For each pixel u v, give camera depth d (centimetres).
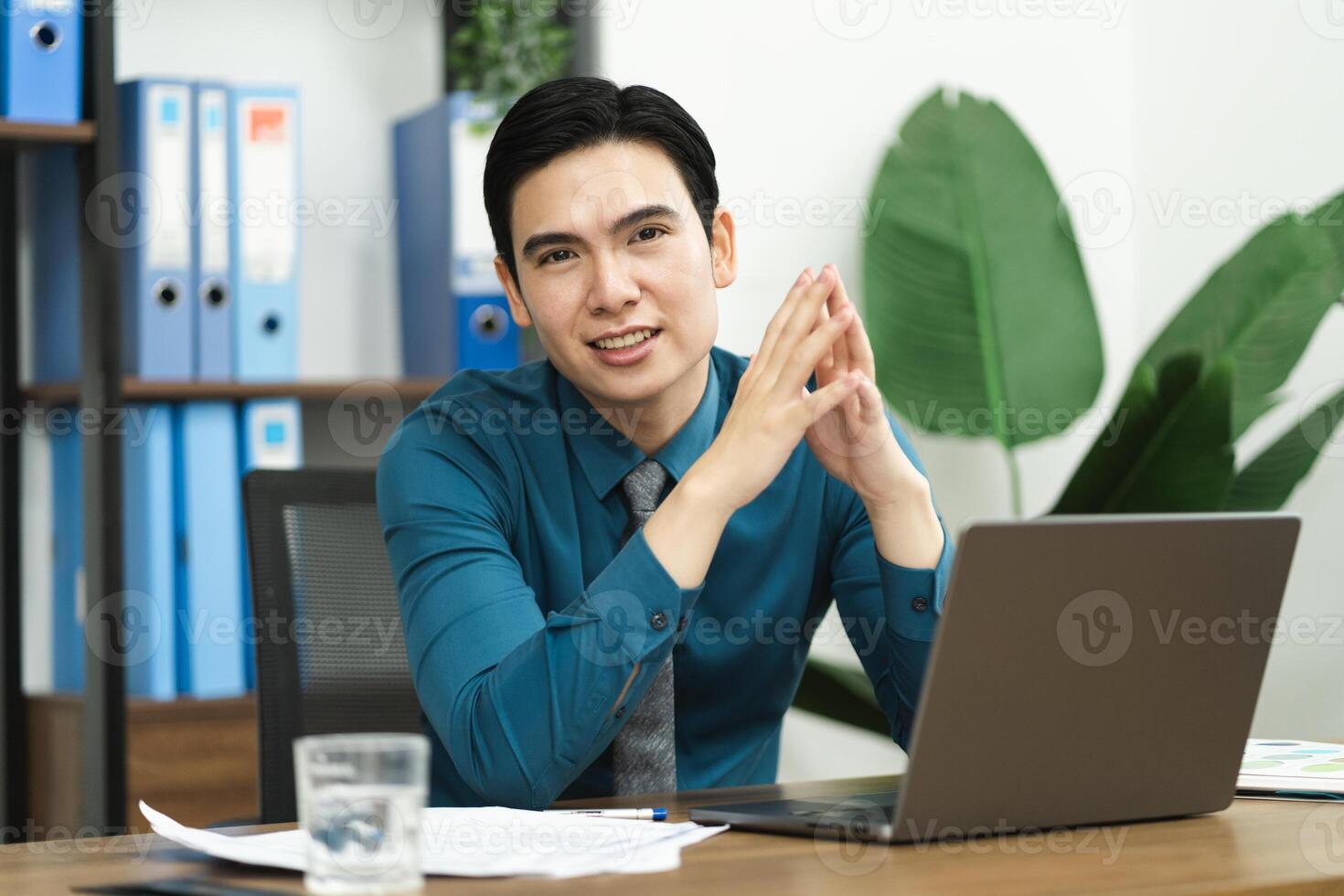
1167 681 94
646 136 130
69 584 228
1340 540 254
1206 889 73
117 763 208
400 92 263
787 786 120
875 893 72
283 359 226
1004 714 88
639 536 111
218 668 221
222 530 221
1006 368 275
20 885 81
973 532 84
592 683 108
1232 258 261
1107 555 90
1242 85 279
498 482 135
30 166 236
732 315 268
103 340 211
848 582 142
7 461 234
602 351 129
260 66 254
